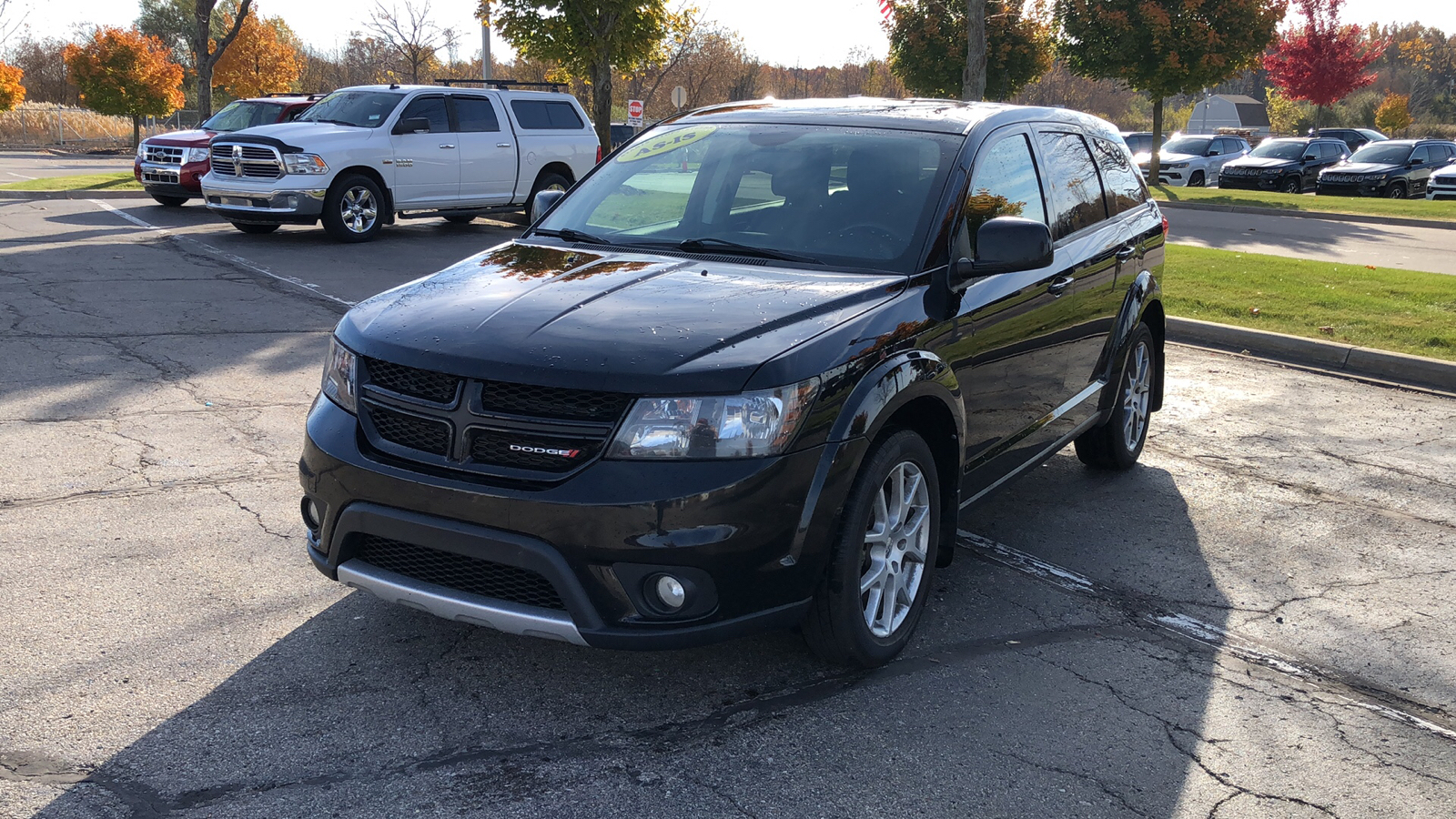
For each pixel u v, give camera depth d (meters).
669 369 2.99
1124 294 5.48
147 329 8.11
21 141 43.62
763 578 3.08
